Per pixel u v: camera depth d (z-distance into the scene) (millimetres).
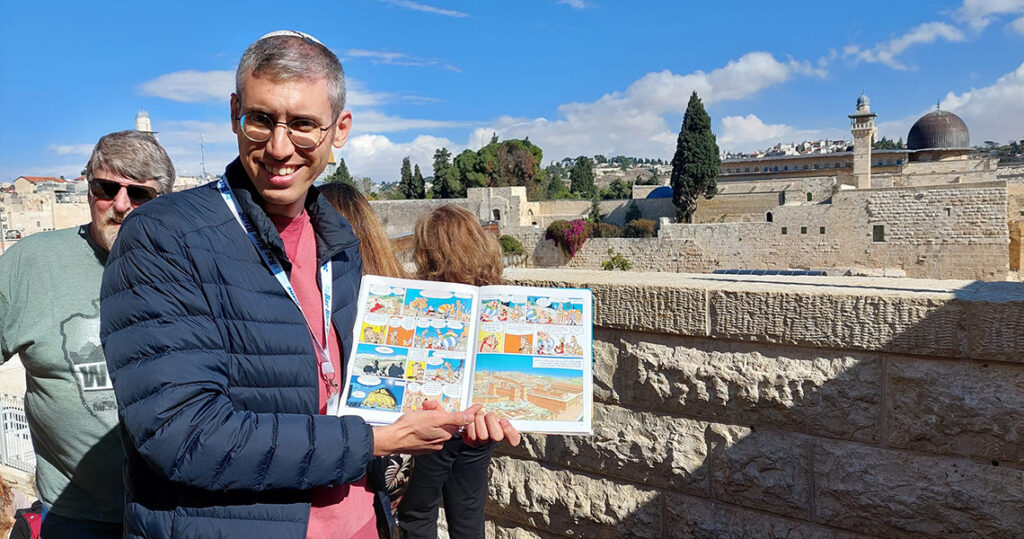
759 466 3643
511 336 2711
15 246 3207
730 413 3719
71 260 3172
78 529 3137
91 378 3090
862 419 3359
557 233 59750
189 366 1789
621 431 4078
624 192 109625
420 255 3299
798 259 52844
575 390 2648
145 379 1755
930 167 74312
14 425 8867
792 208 52688
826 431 3457
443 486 3414
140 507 1947
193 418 1734
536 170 91438
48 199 63219
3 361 3205
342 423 1948
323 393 2312
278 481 1809
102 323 1876
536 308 2779
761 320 3555
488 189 68625
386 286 2680
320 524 2148
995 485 3070
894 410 3277
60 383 3074
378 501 2502
